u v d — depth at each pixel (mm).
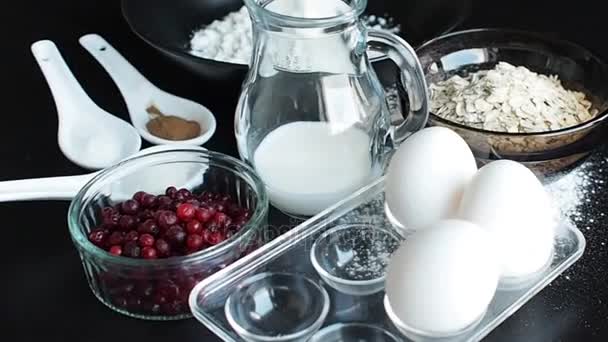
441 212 583
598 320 576
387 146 631
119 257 569
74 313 589
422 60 693
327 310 568
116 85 734
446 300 533
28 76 750
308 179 615
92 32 790
